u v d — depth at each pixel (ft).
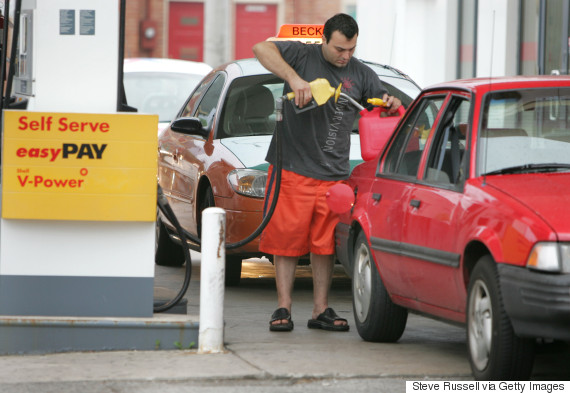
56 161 50.62
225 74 80.74
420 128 53.98
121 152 50.78
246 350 52.34
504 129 48.49
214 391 44.24
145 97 118.11
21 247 51.31
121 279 51.80
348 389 44.75
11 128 50.47
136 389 44.34
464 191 46.91
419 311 51.90
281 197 58.90
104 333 51.26
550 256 40.88
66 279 51.57
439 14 164.55
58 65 51.93
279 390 44.52
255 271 90.58
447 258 46.88
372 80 59.36
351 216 57.31
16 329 50.65
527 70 139.13
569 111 49.44
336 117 58.03
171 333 51.78
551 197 43.83
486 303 44.50
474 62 153.48
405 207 51.31
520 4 140.05
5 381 45.29
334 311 64.23
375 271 54.95
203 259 51.11
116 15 52.06
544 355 52.95
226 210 71.41
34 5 52.16
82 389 44.21
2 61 54.34
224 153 73.31
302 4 266.57
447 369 48.37
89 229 51.52
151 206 50.98
